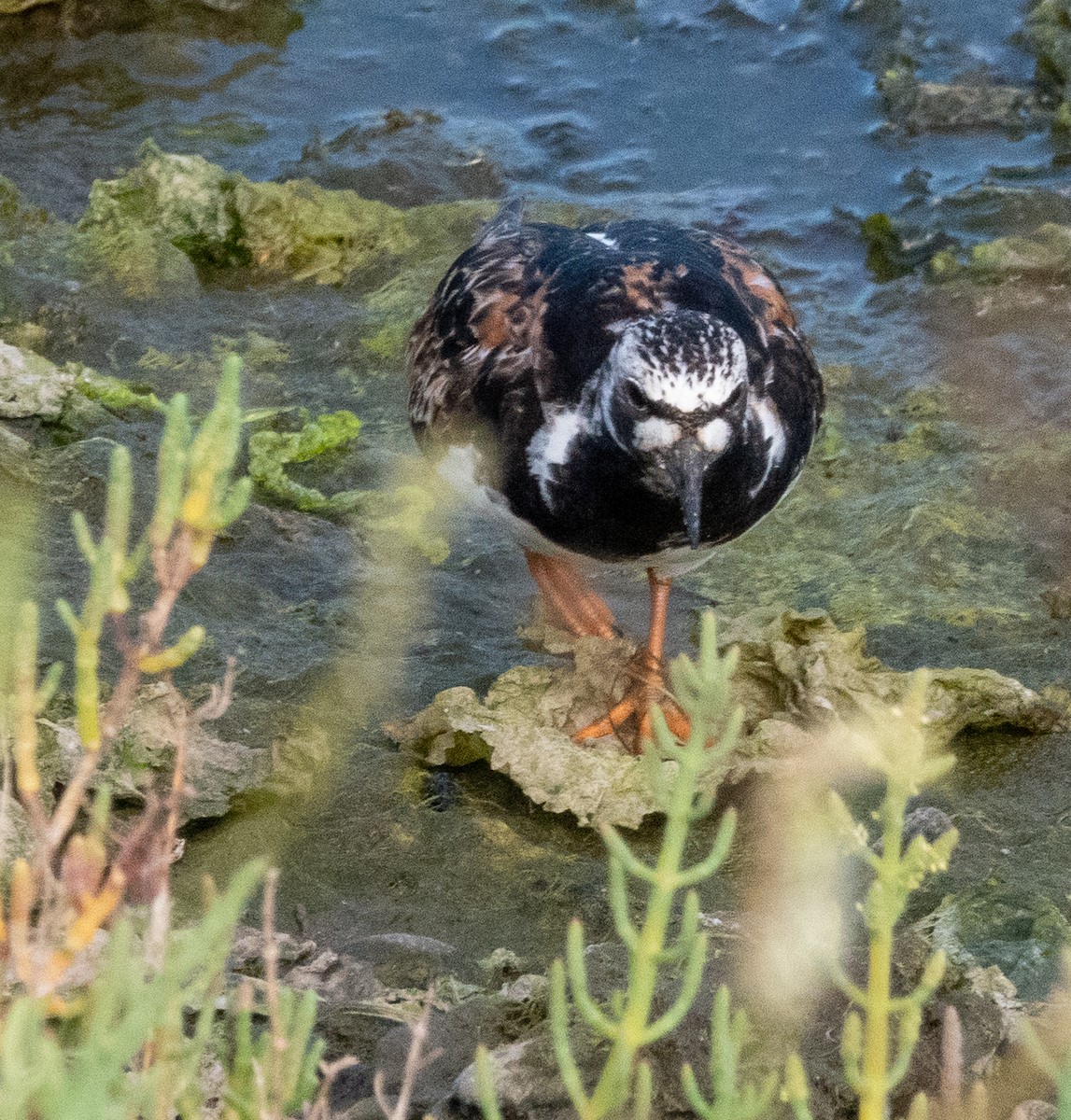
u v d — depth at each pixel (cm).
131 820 861
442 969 797
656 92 1992
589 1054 677
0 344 1353
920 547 1248
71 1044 571
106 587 407
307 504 1288
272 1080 455
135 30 2030
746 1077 670
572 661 1102
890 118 1934
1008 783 972
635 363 915
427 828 922
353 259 1662
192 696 991
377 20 2114
